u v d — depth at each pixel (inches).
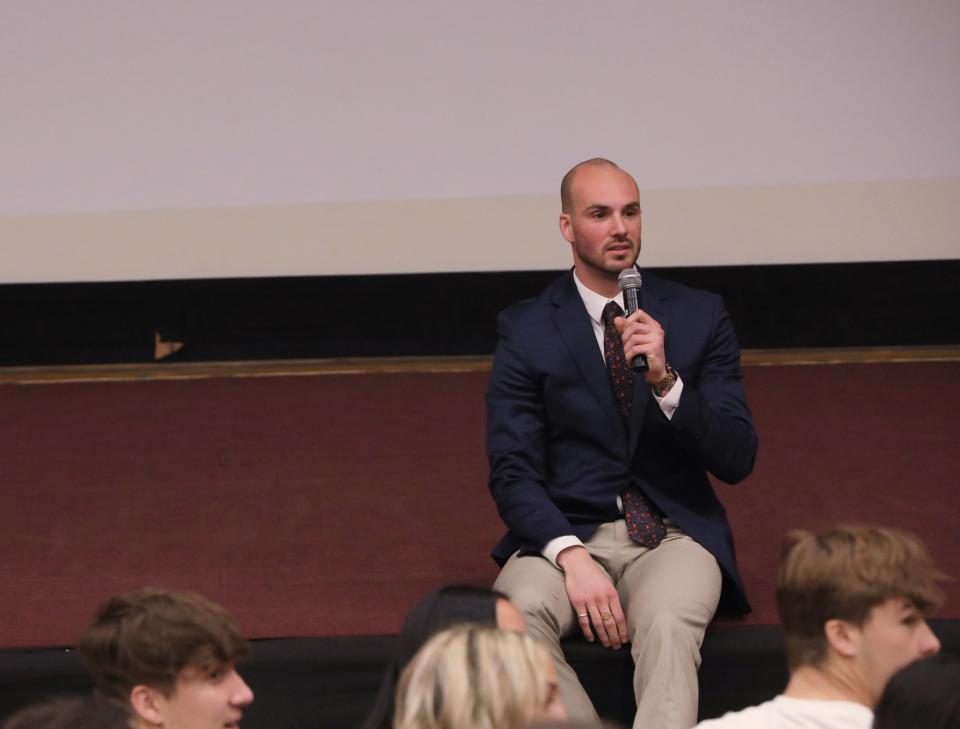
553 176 484.7
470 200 484.7
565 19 482.6
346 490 363.9
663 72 482.9
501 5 482.6
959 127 482.6
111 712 158.6
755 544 327.0
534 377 284.5
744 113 482.9
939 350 486.3
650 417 279.7
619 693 271.6
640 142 482.9
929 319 485.7
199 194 484.4
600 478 283.1
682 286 293.0
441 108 483.8
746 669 278.8
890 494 354.9
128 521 344.8
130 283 482.0
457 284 485.4
